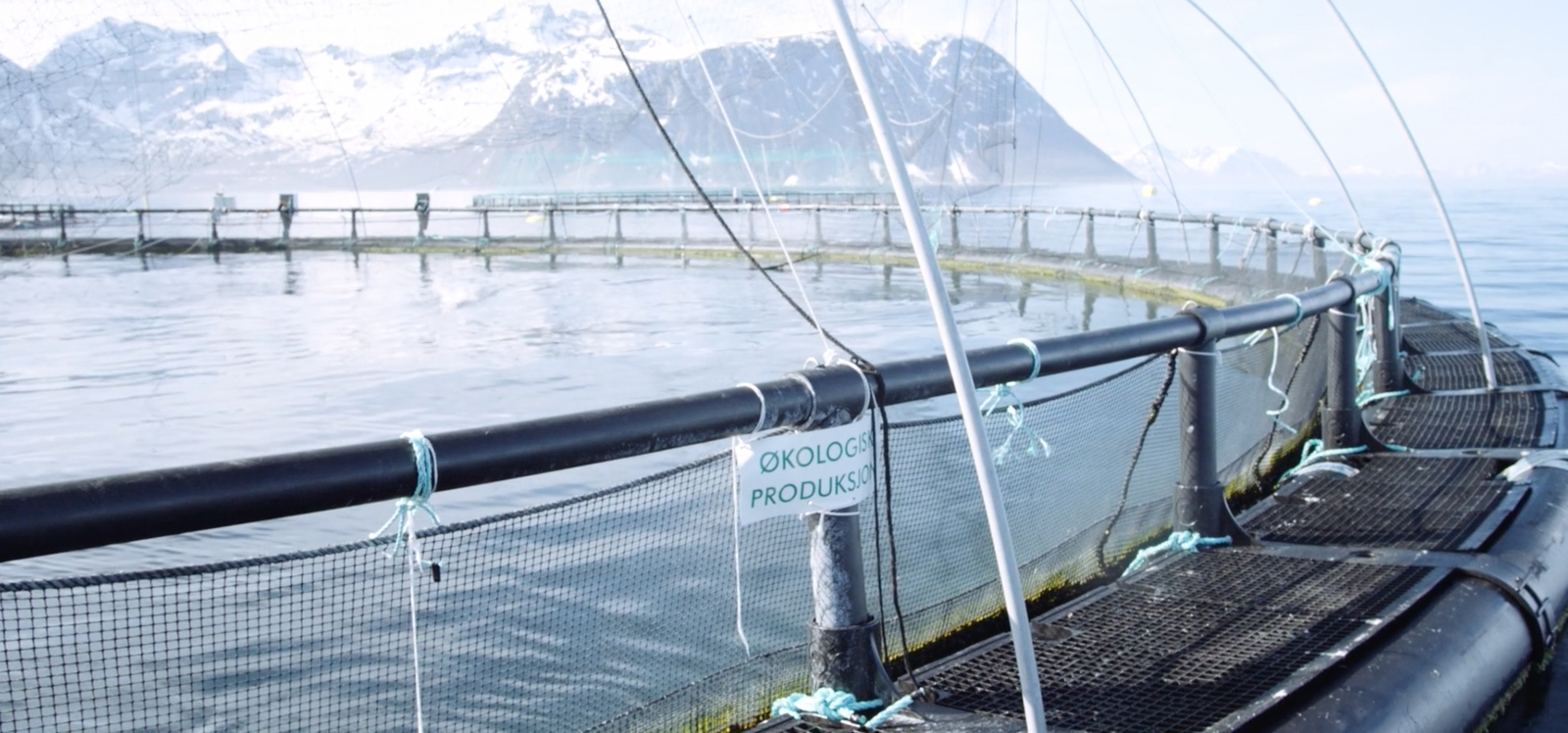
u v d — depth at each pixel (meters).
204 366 13.02
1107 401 7.50
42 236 30.59
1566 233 38.56
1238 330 5.00
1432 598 4.23
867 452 3.38
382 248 34.41
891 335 15.01
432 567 2.73
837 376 3.24
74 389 11.59
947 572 4.76
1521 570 4.54
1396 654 3.74
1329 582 4.40
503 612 4.62
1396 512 5.34
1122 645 3.86
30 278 25.03
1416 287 21.12
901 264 27.47
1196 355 4.85
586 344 14.36
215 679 4.11
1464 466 6.09
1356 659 3.70
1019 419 4.05
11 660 4.19
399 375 12.17
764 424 3.09
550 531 5.67
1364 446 6.63
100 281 24.41
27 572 5.77
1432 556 4.64
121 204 31.45
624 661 4.14
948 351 2.75
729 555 5.19
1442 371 9.04
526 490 7.26
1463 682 3.77
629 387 11.30
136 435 9.38
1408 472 6.07
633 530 5.53
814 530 3.35
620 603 4.65
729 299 20.03
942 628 4.21
